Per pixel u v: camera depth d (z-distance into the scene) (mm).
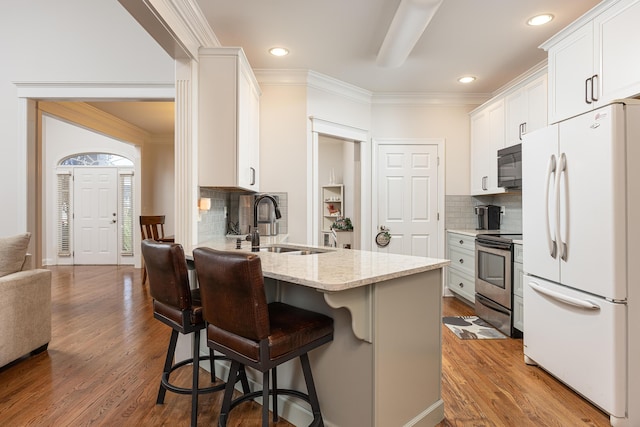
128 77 3605
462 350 2854
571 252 2096
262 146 3803
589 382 1984
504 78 4000
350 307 1522
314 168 3875
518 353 2795
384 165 4559
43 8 3607
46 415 1939
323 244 7027
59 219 7035
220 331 1514
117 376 2395
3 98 3590
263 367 1376
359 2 2539
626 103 1819
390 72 3820
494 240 3359
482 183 4250
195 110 2705
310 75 3824
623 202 1812
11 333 2482
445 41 3119
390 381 1655
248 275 1336
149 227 5902
